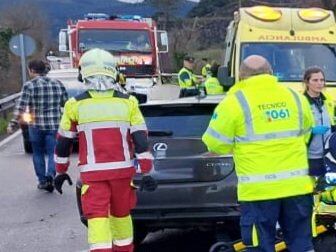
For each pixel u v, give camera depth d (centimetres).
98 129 516
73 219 788
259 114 447
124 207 529
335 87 1045
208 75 1634
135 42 2069
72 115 520
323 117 627
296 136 452
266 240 451
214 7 5616
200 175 564
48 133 940
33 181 1040
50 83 945
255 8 1155
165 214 565
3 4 5016
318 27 1134
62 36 2164
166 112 620
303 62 1090
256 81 453
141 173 552
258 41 1104
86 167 516
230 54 1166
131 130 523
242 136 449
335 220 477
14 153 1406
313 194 470
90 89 522
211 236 698
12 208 854
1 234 728
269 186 443
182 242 679
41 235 720
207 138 454
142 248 659
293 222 454
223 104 453
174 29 4753
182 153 572
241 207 459
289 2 4184
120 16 2206
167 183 566
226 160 561
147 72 2061
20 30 4756
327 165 475
